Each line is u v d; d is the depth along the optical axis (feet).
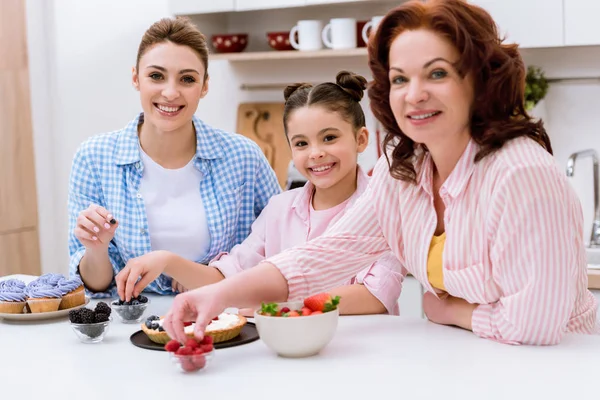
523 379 4.29
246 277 5.23
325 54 10.66
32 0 13.05
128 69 13.10
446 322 5.50
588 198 10.46
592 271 8.87
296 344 4.73
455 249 5.02
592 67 10.34
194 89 6.88
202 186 7.29
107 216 6.40
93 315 5.30
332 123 6.51
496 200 4.71
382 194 5.52
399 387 4.20
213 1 11.23
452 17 4.54
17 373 4.66
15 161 12.84
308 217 6.80
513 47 4.84
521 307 4.76
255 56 11.16
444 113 4.68
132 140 7.16
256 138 12.21
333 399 4.04
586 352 4.75
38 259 13.34
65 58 13.34
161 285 7.02
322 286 5.54
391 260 6.28
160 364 4.76
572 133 10.53
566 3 9.42
